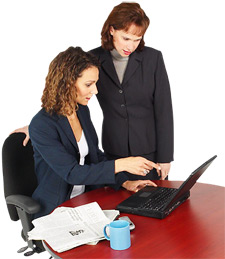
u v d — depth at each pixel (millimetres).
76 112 2662
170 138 2957
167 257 1808
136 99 2904
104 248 1900
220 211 2195
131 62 2854
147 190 2436
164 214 2145
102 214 2154
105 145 3053
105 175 2393
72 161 2441
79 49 2424
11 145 2639
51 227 2053
